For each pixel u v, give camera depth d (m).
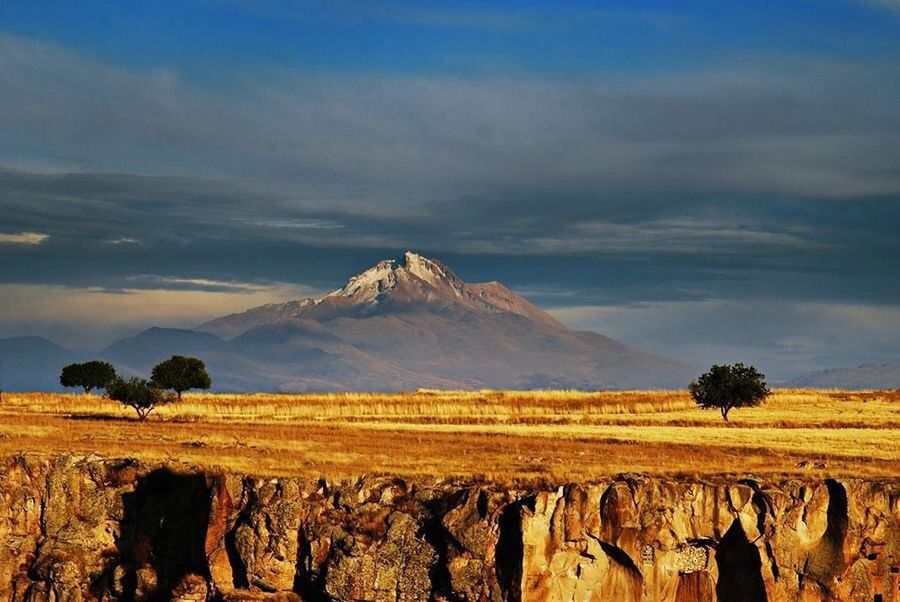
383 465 86.81
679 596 75.31
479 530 74.88
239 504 82.00
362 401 165.75
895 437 114.62
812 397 177.75
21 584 85.81
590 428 126.50
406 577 76.44
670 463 88.38
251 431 115.81
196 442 102.50
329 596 76.75
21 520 88.25
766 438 112.94
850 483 75.50
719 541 75.38
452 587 74.50
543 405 165.12
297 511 79.62
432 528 77.44
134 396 135.75
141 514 86.62
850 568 74.31
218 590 80.12
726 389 144.62
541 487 77.19
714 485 76.06
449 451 97.44
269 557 79.06
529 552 73.19
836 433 120.75
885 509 75.50
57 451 93.00
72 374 183.25
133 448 96.88
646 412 158.12
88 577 85.06
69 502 88.38
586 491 74.81
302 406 157.12
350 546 77.19
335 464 87.31
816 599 74.19
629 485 75.50
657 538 74.56
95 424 122.00
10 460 90.12
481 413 151.38
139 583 82.94
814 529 75.19
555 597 73.56
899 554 75.25
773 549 74.38
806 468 83.94
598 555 74.56
